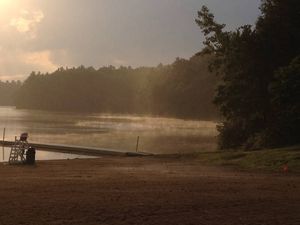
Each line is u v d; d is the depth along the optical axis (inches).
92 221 239.8
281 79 795.4
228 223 241.6
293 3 1068.5
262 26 1091.9
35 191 356.2
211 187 394.0
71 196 329.4
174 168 616.7
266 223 243.3
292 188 392.2
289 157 631.8
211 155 792.9
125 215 257.0
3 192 348.8
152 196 333.1
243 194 350.3
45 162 698.8
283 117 981.2
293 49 1050.1
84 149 1041.5
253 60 1065.5
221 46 1203.9
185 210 276.1
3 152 1000.9
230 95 1107.9
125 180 446.9
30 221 237.6
